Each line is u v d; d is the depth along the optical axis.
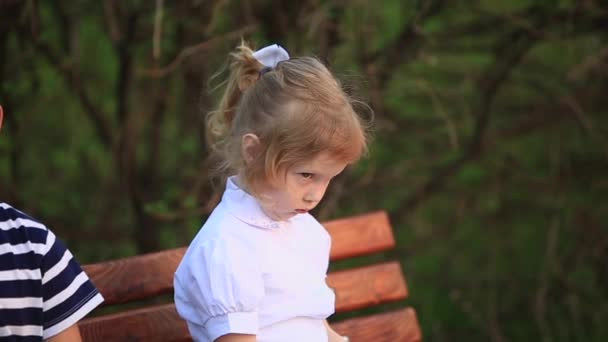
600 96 5.39
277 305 2.49
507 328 5.91
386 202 5.46
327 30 4.45
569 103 5.10
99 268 2.75
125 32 4.53
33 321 2.22
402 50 4.79
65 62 4.66
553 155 5.62
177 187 4.88
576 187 5.68
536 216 5.83
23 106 4.90
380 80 4.84
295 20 4.41
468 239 5.94
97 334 2.72
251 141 2.37
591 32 5.01
